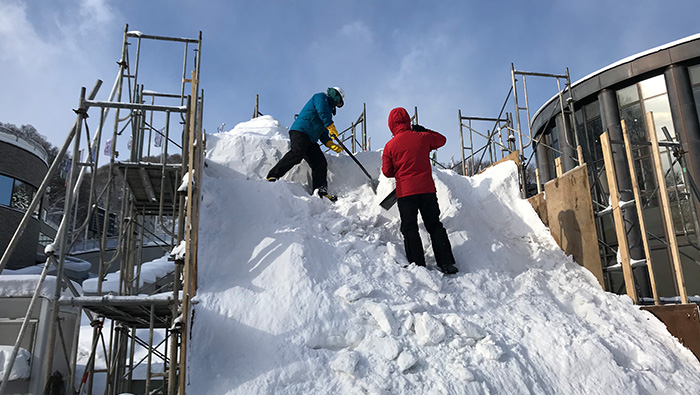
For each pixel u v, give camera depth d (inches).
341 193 197.5
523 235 186.5
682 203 350.3
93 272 908.6
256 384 95.0
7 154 636.1
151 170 182.4
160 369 223.3
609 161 163.3
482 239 168.1
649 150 380.2
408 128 164.9
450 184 196.7
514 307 132.1
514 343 113.0
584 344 114.7
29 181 676.1
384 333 110.1
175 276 111.7
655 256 356.5
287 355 101.7
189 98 129.6
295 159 180.7
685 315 138.0
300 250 129.7
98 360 252.5
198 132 127.7
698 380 116.9
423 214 154.5
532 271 154.0
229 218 145.3
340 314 114.8
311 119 183.5
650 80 398.0
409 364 101.1
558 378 106.6
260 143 196.7
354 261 138.7
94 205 162.2
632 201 157.5
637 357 119.1
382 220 174.7
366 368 100.6
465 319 116.3
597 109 427.8
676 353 127.5
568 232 176.1
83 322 347.9
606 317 133.9
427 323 110.7
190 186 109.7
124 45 198.7
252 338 105.4
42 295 150.5
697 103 372.5
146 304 112.3
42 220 778.8
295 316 111.3
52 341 109.3
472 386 98.7
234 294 116.0
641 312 141.2
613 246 370.3
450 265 146.1
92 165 144.8
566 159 440.1
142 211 227.0
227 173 189.5
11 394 138.5
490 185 207.3
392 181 177.3
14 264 629.3
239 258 129.3
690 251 340.8
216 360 100.7
